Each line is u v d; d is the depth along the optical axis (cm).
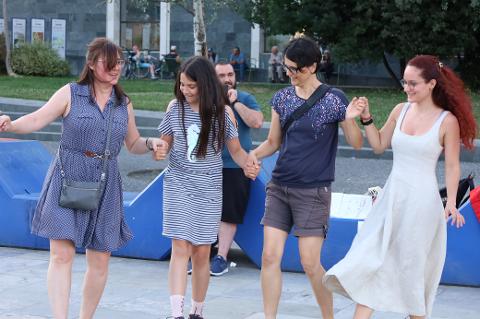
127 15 4484
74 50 4469
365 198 911
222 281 875
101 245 646
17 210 995
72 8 4438
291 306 781
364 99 634
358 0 2936
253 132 2014
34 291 816
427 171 620
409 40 2936
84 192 629
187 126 684
